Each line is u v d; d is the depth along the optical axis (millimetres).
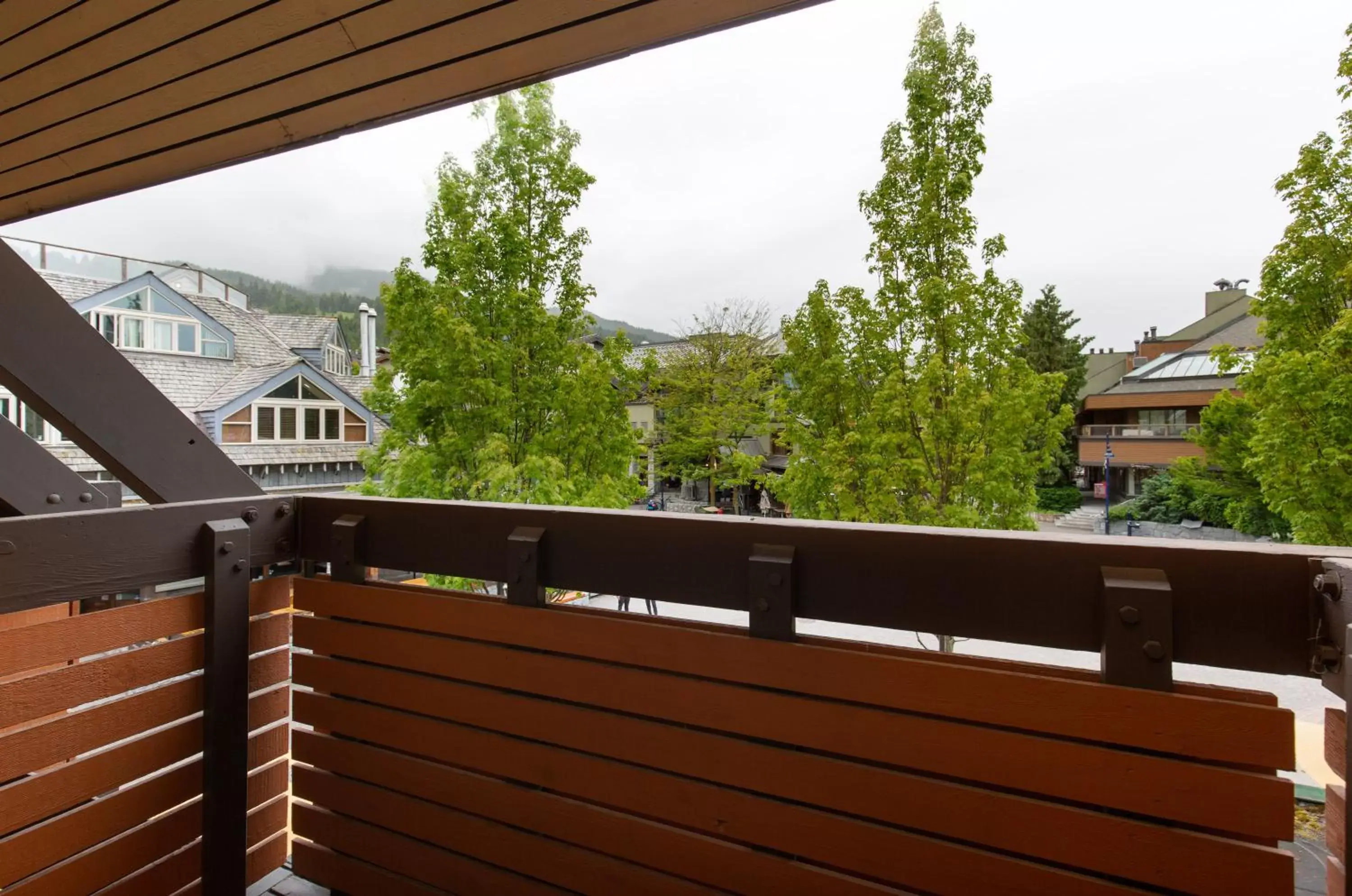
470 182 7484
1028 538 892
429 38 1361
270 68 1502
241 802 1373
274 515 1473
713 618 3201
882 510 5285
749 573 1038
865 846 949
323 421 8438
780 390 6402
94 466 5551
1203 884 768
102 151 1942
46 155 1970
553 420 7246
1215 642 802
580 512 1197
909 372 5484
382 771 1351
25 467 1771
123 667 1192
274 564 1478
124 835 1211
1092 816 825
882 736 939
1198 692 792
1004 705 869
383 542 1413
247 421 7660
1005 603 903
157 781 1261
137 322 7391
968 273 5449
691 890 1069
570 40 1351
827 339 5891
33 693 1068
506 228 7145
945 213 5680
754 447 14289
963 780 916
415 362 6801
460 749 1268
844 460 5527
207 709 1317
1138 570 836
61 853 1117
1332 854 714
